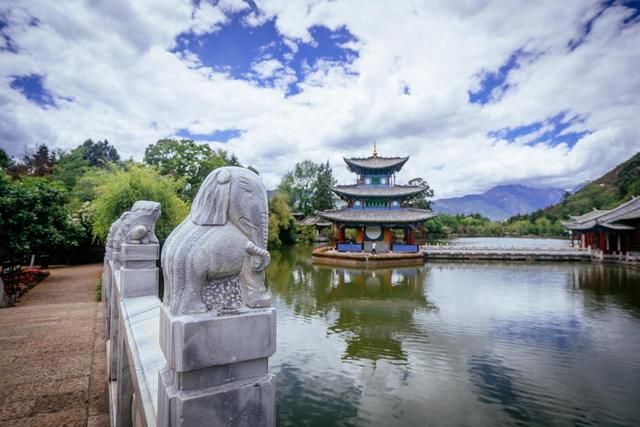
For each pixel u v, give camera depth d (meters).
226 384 1.80
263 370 1.92
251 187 2.18
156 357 2.71
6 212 11.75
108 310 7.23
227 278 2.06
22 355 6.73
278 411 6.57
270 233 42.72
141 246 4.98
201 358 1.70
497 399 7.00
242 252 2.05
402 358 9.03
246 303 2.04
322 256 30.91
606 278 22.44
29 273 16.53
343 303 15.21
